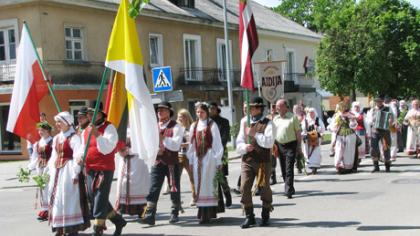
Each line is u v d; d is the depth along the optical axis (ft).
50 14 81.41
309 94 153.99
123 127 30.22
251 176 28.71
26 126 30.07
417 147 62.54
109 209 27.27
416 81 124.06
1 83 82.43
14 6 81.10
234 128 58.29
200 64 112.47
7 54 82.74
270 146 28.35
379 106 49.83
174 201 31.14
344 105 50.70
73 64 84.28
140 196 31.35
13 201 44.32
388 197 36.04
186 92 107.65
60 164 26.40
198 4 121.70
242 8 30.83
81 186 26.27
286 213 32.42
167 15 102.22
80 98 85.25
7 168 71.51
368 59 103.45
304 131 51.72
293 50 148.15
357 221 29.17
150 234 28.48
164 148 30.32
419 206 32.45
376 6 116.78
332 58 105.91
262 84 48.01
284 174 39.78
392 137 58.23
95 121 26.48
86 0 85.61
